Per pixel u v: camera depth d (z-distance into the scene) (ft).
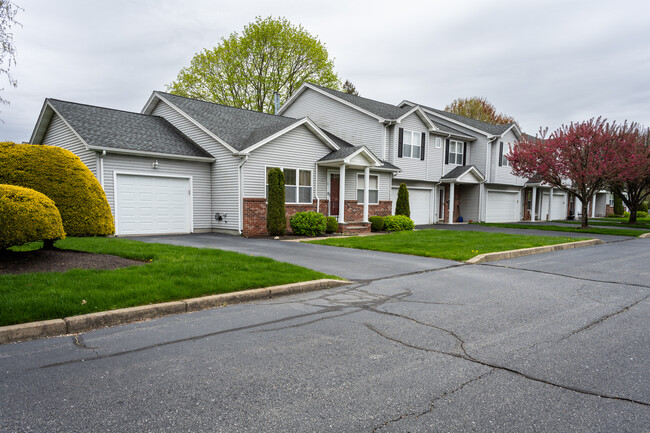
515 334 14.62
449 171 83.35
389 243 41.88
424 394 9.89
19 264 21.25
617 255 37.19
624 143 67.26
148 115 59.36
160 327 14.98
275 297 19.95
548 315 17.17
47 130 53.83
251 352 12.58
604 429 8.41
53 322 14.02
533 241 44.45
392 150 70.08
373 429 8.29
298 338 13.92
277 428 8.29
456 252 35.37
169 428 8.25
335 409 9.11
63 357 11.99
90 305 15.64
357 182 64.39
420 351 12.82
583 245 45.24
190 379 10.59
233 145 50.14
